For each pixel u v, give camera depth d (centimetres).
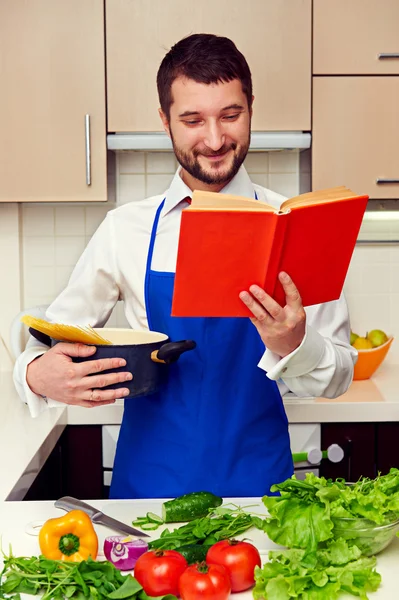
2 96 216
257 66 217
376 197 224
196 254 102
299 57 218
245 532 113
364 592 92
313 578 91
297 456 212
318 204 101
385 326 263
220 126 133
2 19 214
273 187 256
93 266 162
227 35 216
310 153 229
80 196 219
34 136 217
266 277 107
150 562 94
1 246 251
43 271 256
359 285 262
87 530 102
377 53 220
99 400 128
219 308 112
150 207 162
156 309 153
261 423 149
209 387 147
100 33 215
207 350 148
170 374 147
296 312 111
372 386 234
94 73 216
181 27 215
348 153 223
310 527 98
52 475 195
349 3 218
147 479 147
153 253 156
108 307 167
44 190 219
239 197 102
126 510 124
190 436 146
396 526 103
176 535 107
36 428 188
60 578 94
